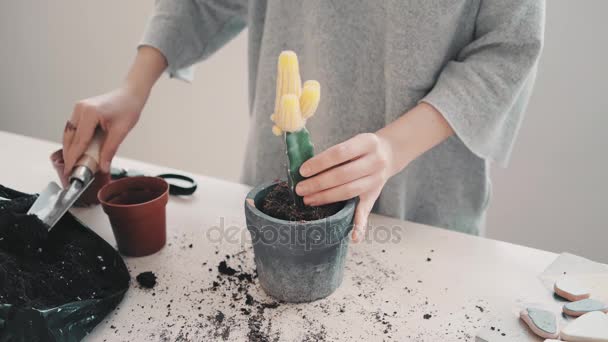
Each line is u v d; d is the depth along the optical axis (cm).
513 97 64
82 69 145
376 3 67
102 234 69
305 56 76
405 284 61
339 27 70
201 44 86
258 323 55
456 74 66
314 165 53
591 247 110
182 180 81
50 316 49
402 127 64
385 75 70
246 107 139
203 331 54
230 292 60
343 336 54
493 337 52
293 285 57
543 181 108
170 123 147
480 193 81
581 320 52
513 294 59
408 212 83
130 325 55
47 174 82
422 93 71
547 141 104
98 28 137
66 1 135
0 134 96
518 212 114
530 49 63
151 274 61
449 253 66
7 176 81
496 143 69
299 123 51
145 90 78
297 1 73
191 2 82
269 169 83
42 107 154
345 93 74
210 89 138
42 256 59
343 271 60
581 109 99
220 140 147
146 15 132
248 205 55
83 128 68
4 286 50
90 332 53
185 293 59
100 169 70
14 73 150
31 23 140
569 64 96
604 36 92
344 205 56
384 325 55
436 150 77
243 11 86
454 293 59
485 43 65
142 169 86
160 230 65
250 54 83
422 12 64
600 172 102
